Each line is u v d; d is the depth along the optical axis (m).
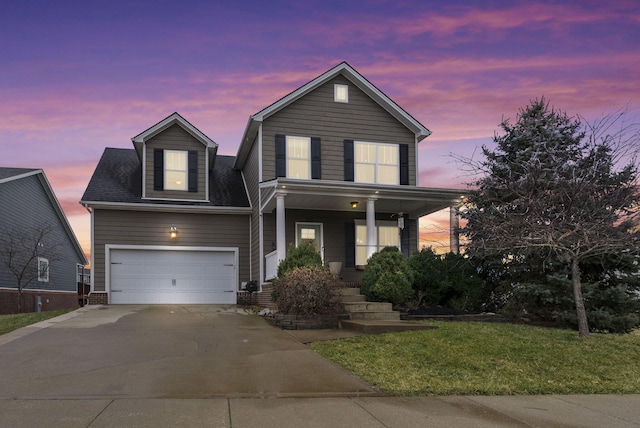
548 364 7.45
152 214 16.66
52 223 23.39
